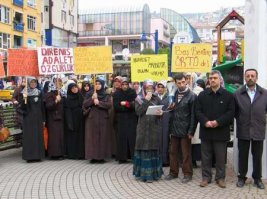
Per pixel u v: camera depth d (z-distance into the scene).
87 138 10.22
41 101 10.48
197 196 7.32
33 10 53.31
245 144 7.91
